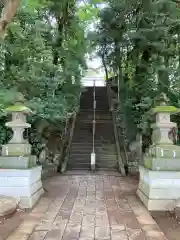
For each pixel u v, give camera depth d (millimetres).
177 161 5410
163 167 5395
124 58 12398
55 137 11477
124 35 11203
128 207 5395
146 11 9164
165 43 9500
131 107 10562
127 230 4012
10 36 7234
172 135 7758
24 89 7871
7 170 5355
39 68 8062
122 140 12758
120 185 7965
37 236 3734
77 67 11906
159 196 5238
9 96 6773
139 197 6234
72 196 6402
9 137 7414
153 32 9016
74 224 4273
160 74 9086
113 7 10836
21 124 5766
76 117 15359
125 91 11734
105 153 11977
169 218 4801
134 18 10000
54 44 10773
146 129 9195
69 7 11391
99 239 3635
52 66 8727
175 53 9602
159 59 9625
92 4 6285
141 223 4352
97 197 6305
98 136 13367
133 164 10484
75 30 11719
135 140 11117
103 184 8125
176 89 8828
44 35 9656
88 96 18312
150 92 9023
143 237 3729
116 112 15086
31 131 9055
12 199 5020
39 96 8633
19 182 5332
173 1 8617
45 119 8773
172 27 9086
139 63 10312
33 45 7699
